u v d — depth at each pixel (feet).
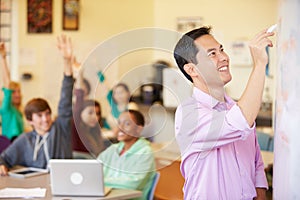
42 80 21.49
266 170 12.74
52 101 20.99
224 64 6.24
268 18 20.44
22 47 21.95
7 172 12.32
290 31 4.89
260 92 5.91
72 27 21.86
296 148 4.80
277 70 5.42
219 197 6.23
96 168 9.93
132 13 22.65
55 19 21.85
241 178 6.30
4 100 18.02
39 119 13.19
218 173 6.26
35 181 11.52
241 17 20.92
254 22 20.68
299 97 4.74
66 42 13.60
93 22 22.11
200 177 6.33
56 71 21.17
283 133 5.09
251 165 6.50
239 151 6.38
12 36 22.08
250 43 5.96
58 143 13.28
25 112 13.42
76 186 10.08
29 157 13.20
